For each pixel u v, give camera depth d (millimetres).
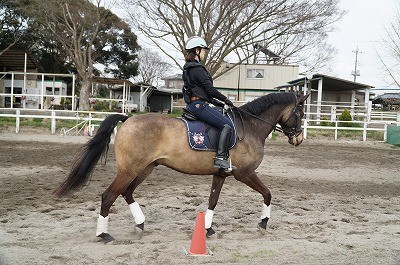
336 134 24094
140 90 45812
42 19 33125
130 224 6621
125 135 5605
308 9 32750
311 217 7426
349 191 10141
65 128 22125
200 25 31828
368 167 14430
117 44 50531
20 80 35562
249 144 6219
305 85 30078
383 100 62812
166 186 9820
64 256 4988
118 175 5668
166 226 6590
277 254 5348
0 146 16078
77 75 45562
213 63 34781
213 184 6266
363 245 5852
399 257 5371
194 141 5773
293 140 7199
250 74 42344
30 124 22719
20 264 4676
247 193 9367
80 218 6797
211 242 5805
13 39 39469
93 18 34312
